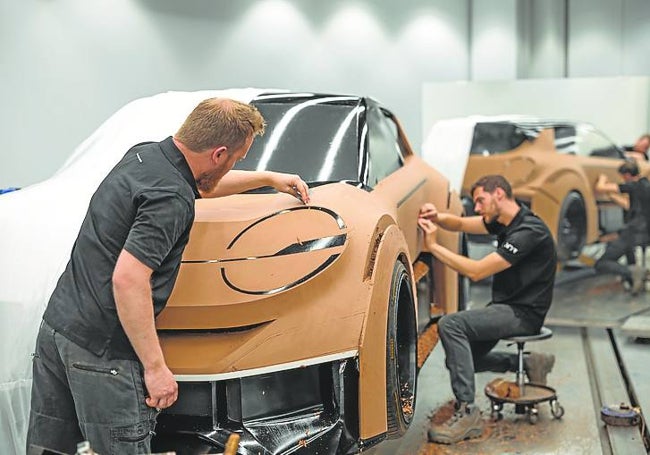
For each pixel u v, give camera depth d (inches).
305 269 99.3
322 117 137.4
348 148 132.0
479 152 258.4
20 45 268.4
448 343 154.1
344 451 101.6
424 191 165.0
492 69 363.9
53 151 283.0
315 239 102.3
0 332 107.0
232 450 70.1
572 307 252.5
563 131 261.0
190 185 92.6
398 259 120.4
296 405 103.2
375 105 155.9
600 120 283.4
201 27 326.6
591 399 172.9
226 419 100.3
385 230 113.8
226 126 90.6
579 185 258.1
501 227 161.6
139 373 90.3
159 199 85.7
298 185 109.5
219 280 96.6
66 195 119.2
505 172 252.8
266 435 99.8
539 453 142.0
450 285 175.6
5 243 110.1
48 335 91.4
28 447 95.1
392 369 110.5
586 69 369.1
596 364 201.2
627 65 362.6
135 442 90.4
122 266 83.9
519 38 365.4
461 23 369.7
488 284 290.5
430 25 368.2
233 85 337.4
